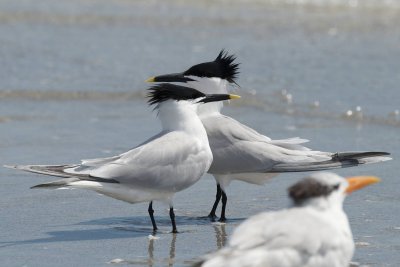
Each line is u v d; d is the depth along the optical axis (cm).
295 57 2175
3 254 1016
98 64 2144
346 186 792
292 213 751
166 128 1155
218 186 1234
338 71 2042
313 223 742
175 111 1148
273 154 1234
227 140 1244
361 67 2067
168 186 1112
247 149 1235
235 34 2428
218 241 1080
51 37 2378
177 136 1132
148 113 1833
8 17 2573
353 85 1934
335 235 749
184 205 1267
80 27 2506
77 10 2706
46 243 1062
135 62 2142
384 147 1547
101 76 2055
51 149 1548
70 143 1593
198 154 1138
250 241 713
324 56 2180
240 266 694
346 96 1870
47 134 1658
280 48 2266
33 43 2308
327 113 1786
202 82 1305
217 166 1234
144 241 1078
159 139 1124
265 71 2061
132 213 1217
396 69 2034
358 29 2467
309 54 2203
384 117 1734
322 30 2467
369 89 1905
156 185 1103
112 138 1634
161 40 2359
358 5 2736
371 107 1794
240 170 1235
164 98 1148
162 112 1155
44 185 1039
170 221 1186
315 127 1705
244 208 1241
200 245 1061
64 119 1777
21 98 1909
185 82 1312
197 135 1147
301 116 1784
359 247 1034
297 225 732
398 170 1403
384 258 988
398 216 1166
